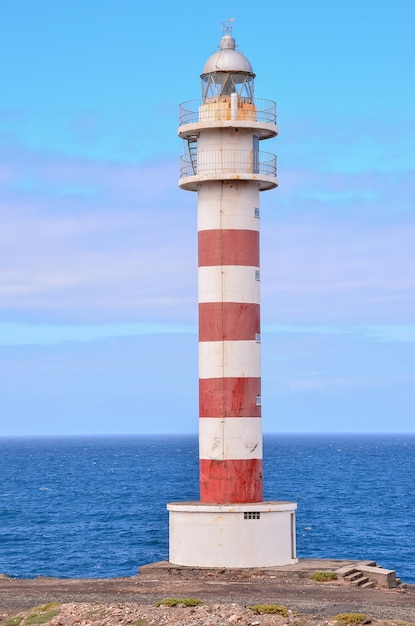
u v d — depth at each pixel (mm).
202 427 49906
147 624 34594
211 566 47812
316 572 45562
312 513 109625
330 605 38312
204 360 49719
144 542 86938
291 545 48812
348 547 81688
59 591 43656
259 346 50094
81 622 35469
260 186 51062
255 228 50188
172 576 47312
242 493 49125
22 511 118250
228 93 51250
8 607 40406
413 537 88250
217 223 49719
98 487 159375
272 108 50781
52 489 156875
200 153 50562
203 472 49875
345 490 145500
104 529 97500
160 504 124312
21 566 74375
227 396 49156
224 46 52562
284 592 41625
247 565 47656
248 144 50375
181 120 51188
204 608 36438
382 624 34094
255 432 49500
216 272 49531
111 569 72375
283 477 178250
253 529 47844
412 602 39500
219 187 49844
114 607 37125
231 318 49312
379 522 100625
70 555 79688
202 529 48031
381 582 44875
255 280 49906
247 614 35281
